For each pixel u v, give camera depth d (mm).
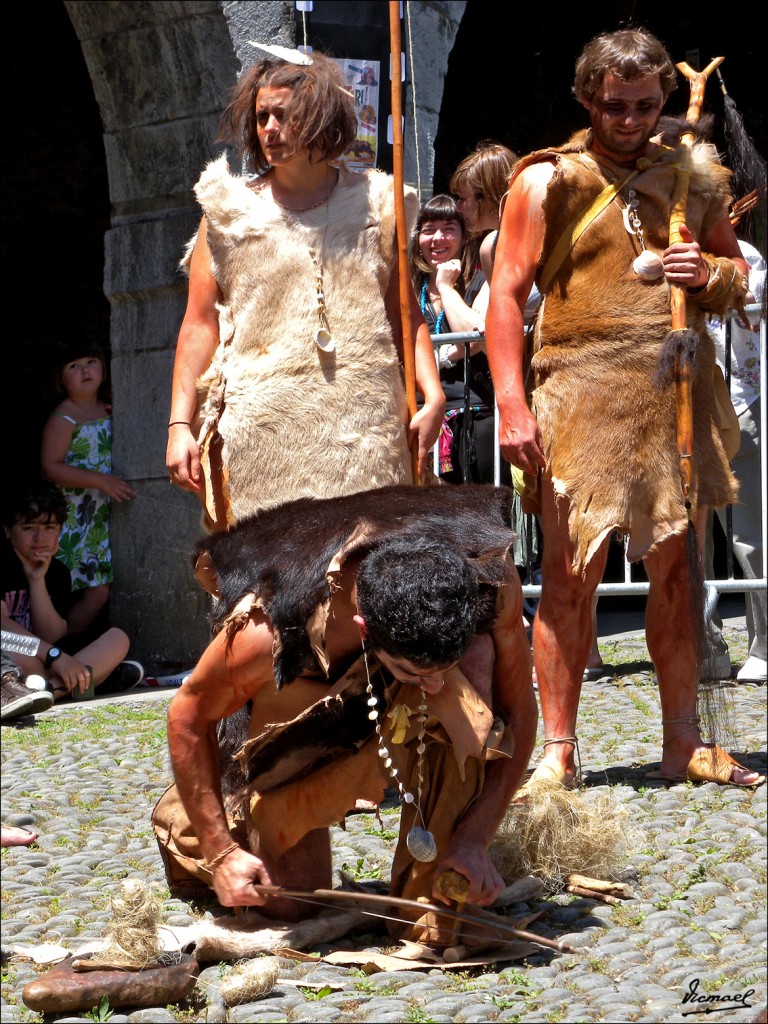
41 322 28453
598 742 12352
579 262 10398
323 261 9891
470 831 7617
